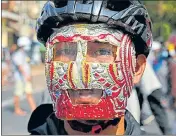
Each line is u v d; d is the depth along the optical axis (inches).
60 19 54.8
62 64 52.2
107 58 52.9
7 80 454.0
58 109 53.4
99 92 52.6
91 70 51.8
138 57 58.5
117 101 53.3
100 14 53.1
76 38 52.5
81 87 51.9
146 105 113.3
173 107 140.4
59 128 60.1
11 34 502.9
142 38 56.8
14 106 339.6
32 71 427.5
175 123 127.2
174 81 136.8
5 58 461.4
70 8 53.7
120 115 53.9
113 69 52.7
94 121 55.2
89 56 52.5
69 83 51.9
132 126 60.6
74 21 54.4
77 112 52.5
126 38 54.7
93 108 52.5
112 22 53.4
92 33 52.7
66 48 52.9
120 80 53.3
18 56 367.9
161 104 114.7
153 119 113.3
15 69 370.3
